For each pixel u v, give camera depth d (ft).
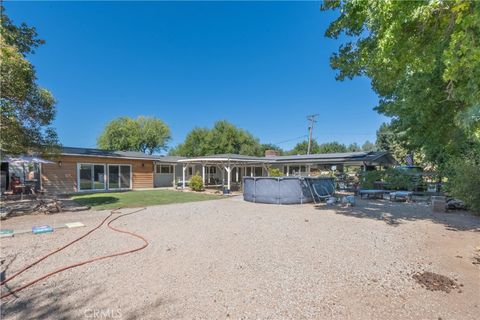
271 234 20.49
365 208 35.04
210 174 94.94
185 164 71.61
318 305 9.53
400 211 32.30
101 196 49.26
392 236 19.94
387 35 13.71
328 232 21.22
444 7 12.23
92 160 60.29
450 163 35.29
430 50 15.47
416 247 17.07
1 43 25.17
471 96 13.39
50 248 16.66
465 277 12.17
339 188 66.08
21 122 28.94
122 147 127.75
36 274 12.48
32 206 35.17
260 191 41.75
